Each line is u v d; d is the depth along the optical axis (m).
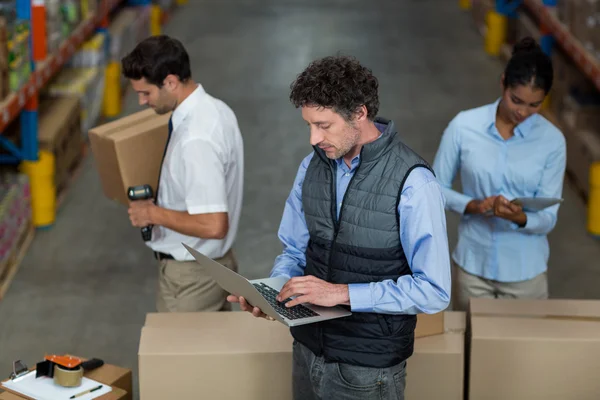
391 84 8.97
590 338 3.11
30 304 4.97
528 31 8.68
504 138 3.40
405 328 2.47
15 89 5.15
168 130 3.41
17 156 5.84
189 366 3.13
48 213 5.85
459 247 3.62
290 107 8.31
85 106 7.12
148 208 3.30
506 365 3.14
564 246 5.73
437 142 7.46
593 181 5.71
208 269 2.55
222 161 3.31
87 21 7.35
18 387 3.14
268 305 2.31
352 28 11.14
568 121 6.73
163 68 3.21
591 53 6.20
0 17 5.01
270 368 3.14
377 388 2.50
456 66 9.59
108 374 3.29
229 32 10.89
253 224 6.02
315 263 2.53
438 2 12.62
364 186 2.38
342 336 2.47
